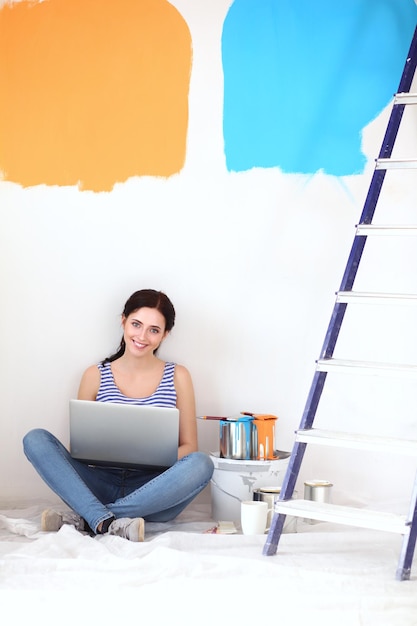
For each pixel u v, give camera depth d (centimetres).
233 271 388
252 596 249
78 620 233
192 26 386
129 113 388
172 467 333
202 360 391
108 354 389
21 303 388
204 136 388
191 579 262
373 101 386
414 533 275
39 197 388
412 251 386
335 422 388
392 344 386
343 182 387
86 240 388
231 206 388
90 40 386
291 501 301
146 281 390
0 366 387
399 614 239
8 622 232
